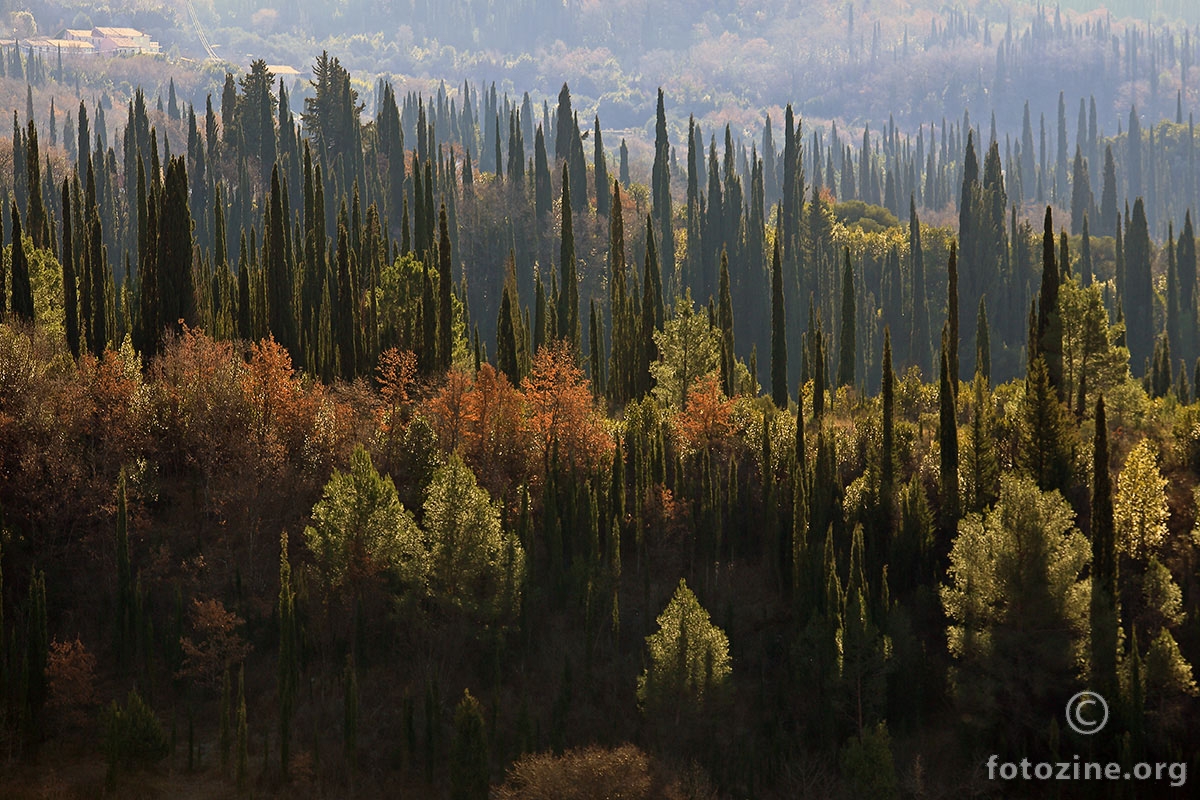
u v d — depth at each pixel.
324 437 85.38
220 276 114.38
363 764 67.50
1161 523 73.12
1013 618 67.25
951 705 70.12
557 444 86.81
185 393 83.25
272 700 71.25
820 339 101.12
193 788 64.38
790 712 71.69
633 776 61.53
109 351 85.62
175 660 70.88
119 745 63.41
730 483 84.81
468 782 63.38
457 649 74.25
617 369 118.50
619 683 73.44
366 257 122.50
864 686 69.62
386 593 74.94
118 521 71.06
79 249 109.69
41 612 66.75
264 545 79.56
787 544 81.50
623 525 83.50
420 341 104.56
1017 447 82.56
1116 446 83.38
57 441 76.50
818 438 88.19
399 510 75.62
